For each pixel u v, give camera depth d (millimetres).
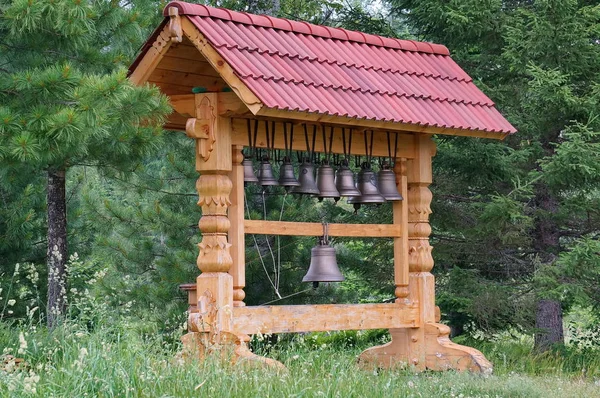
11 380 8609
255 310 12273
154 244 18922
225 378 9750
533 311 18344
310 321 12820
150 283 18469
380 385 10875
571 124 18422
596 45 18031
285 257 18719
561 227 19484
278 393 9625
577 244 17453
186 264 17859
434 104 13461
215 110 12078
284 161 12664
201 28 11734
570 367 16875
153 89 11961
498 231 17922
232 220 12312
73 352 10172
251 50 11953
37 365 9906
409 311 13945
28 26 11828
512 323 19172
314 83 12133
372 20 20906
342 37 13641
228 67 11547
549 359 17031
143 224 18422
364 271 20172
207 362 10422
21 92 12031
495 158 18125
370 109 12383
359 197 13391
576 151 16750
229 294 11992
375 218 19781
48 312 14328
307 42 13047
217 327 11820
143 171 18109
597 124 17641
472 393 11570
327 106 11828
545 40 17562
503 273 19984
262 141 12523
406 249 14031
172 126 13930
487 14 18328
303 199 19359
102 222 18719
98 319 12383
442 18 18672
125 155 14328
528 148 18406
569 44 17703
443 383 11961
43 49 13227
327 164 13039
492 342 19344
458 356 13594
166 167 18922
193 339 11961
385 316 13648
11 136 11383
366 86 12828
